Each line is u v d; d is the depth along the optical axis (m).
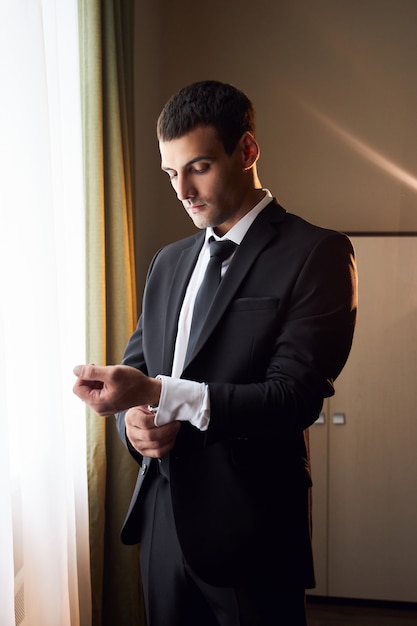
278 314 1.14
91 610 1.86
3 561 1.26
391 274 2.58
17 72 1.39
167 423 1.09
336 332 1.15
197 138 1.10
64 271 1.64
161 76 2.99
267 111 3.01
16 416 1.47
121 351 1.96
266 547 1.17
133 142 2.17
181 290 1.29
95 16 1.82
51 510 1.49
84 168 1.86
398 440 2.60
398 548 2.62
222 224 1.24
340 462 2.63
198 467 1.18
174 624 1.26
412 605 2.63
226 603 1.21
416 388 2.58
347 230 3.01
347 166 2.99
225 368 1.15
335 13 2.95
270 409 1.06
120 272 1.95
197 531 1.17
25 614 1.47
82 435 1.81
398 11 2.92
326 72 2.97
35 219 1.44
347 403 2.62
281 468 1.20
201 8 3.00
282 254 1.18
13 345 1.45
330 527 2.65
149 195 2.78
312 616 2.58
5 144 1.39
